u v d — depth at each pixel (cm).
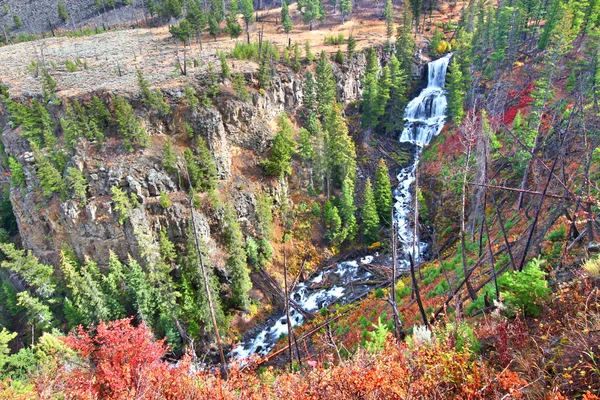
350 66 7050
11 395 1931
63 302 4484
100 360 1858
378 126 6950
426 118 7025
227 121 5462
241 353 4091
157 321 4172
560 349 1072
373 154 6550
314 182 5819
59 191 4659
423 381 1034
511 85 5556
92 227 4522
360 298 4300
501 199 3691
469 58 6281
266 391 1506
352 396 1059
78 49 8519
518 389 928
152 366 1780
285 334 4106
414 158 6425
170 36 9062
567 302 1264
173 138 5181
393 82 6538
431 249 4525
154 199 4678
